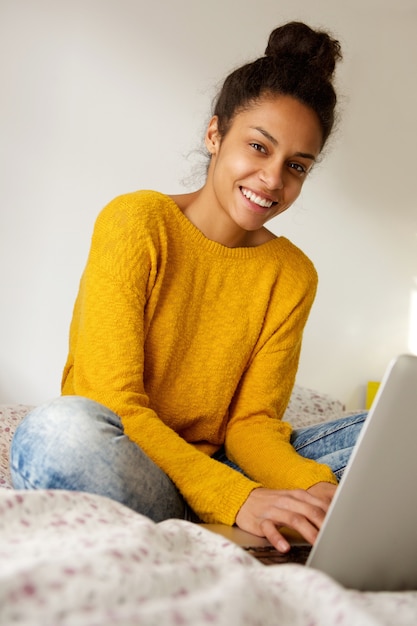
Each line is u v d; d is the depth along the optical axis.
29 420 1.32
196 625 0.70
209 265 1.79
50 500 0.95
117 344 1.62
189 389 1.78
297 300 1.89
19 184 3.12
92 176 3.16
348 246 3.51
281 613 0.79
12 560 0.76
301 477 1.59
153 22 3.18
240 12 3.25
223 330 1.81
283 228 3.42
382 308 3.57
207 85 3.22
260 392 1.86
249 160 1.66
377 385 3.48
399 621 0.80
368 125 3.49
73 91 3.14
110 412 1.37
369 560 1.09
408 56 3.52
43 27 3.11
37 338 3.15
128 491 1.34
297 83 1.66
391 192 3.55
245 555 0.96
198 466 1.51
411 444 1.03
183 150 3.21
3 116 3.10
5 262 3.12
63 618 0.68
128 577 0.74
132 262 1.66
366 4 3.43
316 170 3.44
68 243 3.16
